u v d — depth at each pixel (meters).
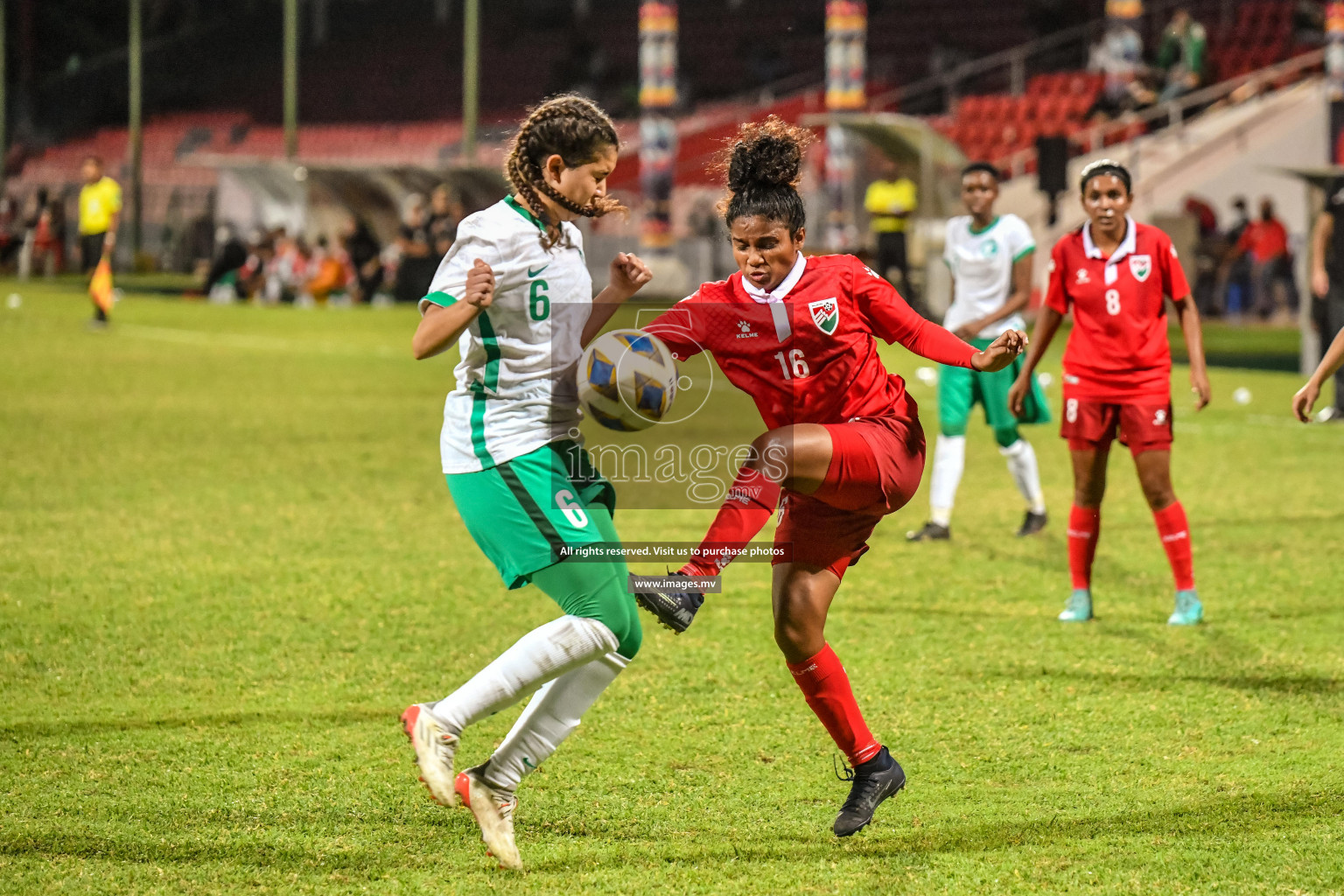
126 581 18.06
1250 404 37.03
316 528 21.45
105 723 12.84
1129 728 12.81
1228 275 65.31
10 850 10.03
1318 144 68.75
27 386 37.28
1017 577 19.09
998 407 21.52
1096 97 75.44
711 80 106.88
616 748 12.41
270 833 10.43
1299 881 9.49
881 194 59.72
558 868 9.89
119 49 135.75
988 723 13.02
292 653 15.17
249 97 123.25
